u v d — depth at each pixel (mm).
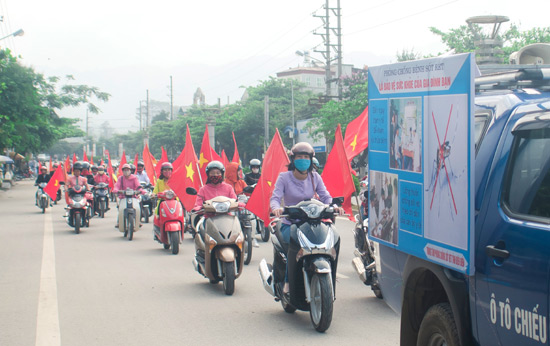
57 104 43219
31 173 60531
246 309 7207
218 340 5922
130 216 13930
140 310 7168
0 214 21328
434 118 3707
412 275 4090
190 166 11930
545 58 5418
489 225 3309
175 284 8742
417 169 3910
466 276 3494
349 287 8344
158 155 79250
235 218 8398
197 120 58531
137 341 5918
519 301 3029
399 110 4133
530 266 2961
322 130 29000
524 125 3316
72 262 10750
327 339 5895
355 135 11664
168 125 72500
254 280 8992
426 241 3805
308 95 55062
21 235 15000
